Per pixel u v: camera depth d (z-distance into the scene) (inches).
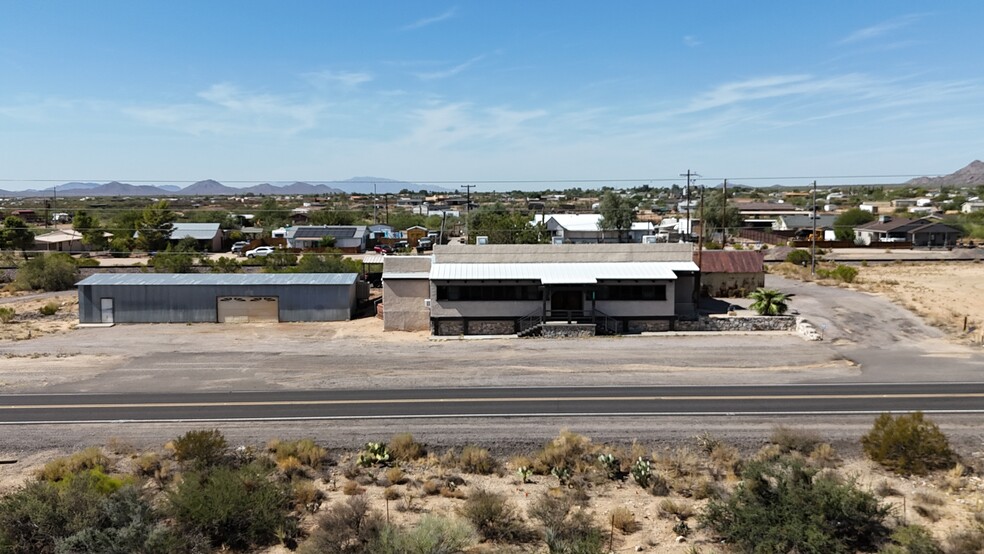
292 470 860.6
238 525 703.1
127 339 1675.7
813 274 2571.4
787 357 1401.3
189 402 1127.6
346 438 965.2
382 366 1362.0
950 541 649.0
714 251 2212.1
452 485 829.2
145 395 1170.0
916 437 858.8
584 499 794.8
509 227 3408.0
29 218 6456.7
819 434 959.0
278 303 1934.1
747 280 2119.8
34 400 1143.0
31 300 2337.6
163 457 901.2
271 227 5334.6
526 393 1165.1
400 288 1800.0
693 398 1125.1
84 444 949.8
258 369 1347.2
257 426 1012.5
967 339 1562.5
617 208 4239.7
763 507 688.4
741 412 1052.5
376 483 838.5
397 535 644.1
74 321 1955.0
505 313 1717.5
